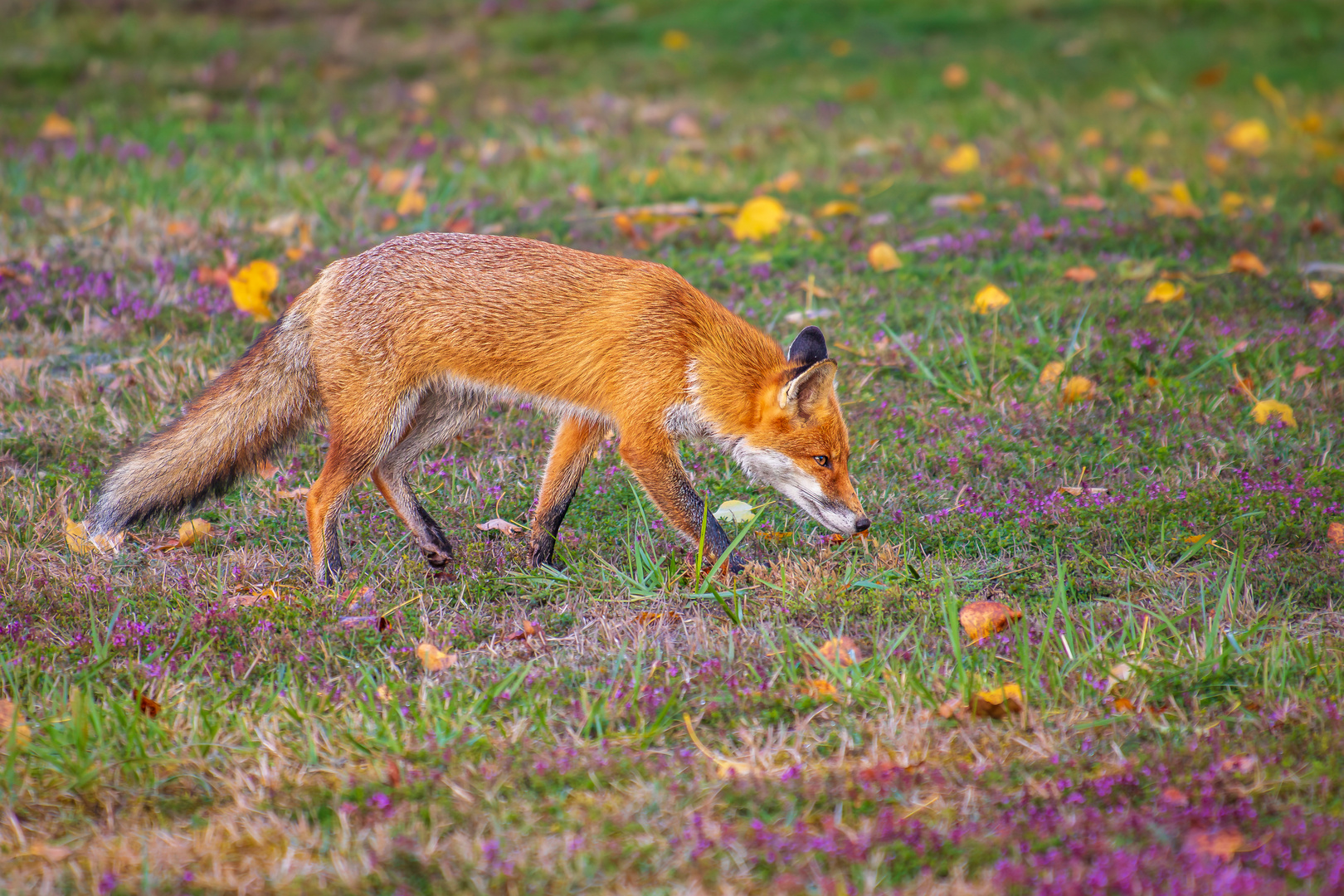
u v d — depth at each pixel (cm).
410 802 629
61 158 1986
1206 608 845
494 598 912
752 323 1373
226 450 976
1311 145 2230
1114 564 925
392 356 925
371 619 843
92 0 3139
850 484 954
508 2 3344
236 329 1372
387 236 1652
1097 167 2066
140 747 663
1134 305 1399
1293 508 969
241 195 1827
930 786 639
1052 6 3341
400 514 968
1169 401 1179
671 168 2081
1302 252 1578
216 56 2808
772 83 2794
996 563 930
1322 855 548
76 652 793
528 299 928
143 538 1004
